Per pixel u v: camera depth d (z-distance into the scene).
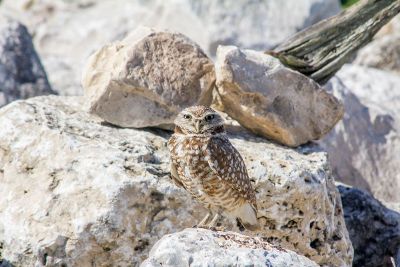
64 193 12.53
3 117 13.95
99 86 14.26
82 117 14.40
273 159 13.55
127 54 14.23
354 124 19.28
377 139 19.36
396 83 22.53
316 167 13.75
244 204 12.32
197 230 10.66
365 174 18.88
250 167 13.25
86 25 27.33
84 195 12.41
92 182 12.47
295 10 25.39
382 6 16.52
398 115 20.16
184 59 14.51
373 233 15.52
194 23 25.33
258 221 13.03
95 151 12.95
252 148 14.11
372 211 15.64
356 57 26.23
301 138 14.79
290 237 13.23
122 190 12.29
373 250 15.44
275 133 14.77
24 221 12.54
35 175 13.02
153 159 13.20
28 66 20.34
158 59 14.38
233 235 10.66
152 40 14.47
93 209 12.26
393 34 27.33
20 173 13.20
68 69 24.06
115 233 12.23
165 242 10.25
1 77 19.83
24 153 13.33
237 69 14.42
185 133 12.05
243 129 15.25
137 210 12.37
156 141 13.89
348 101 19.48
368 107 19.75
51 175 12.84
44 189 12.70
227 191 12.03
